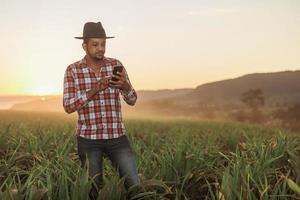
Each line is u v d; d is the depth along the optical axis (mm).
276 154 8609
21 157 8773
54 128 14906
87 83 5891
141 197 6219
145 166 7703
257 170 6812
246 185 5902
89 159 5922
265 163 7078
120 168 6012
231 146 12711
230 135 13867
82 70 5910
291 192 6613
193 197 7125
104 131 5902
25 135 12188
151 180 6539
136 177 6039
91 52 5801
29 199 5562
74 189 5672
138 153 8617
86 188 5695
